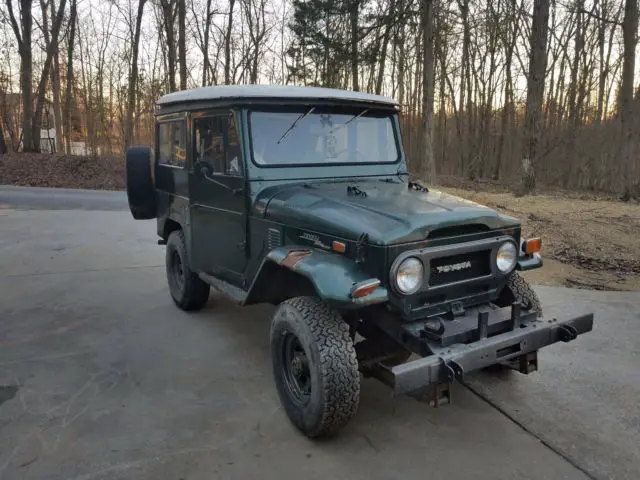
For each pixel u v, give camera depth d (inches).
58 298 227.3
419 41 935.0
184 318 205.2
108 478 108.1
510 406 139.2
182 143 184.1
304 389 124.9
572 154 1001.5
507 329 122.6
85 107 1280.8
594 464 114.3
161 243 223.3
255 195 147.3
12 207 487.8
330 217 122.8
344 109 159.2
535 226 394.0
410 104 1275.8
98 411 134.6
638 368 160.6
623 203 537.3
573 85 1040.8
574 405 139.4
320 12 706.8
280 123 150.6
